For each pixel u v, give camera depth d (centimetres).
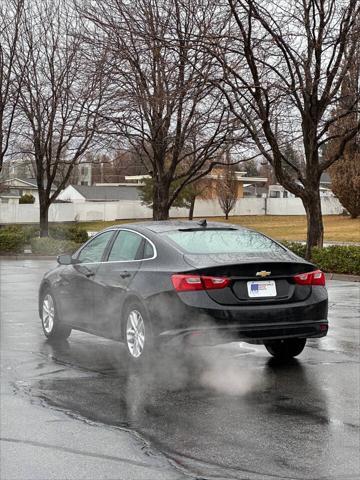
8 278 2214
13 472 540
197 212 7606
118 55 2420
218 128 2620
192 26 2495
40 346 1064
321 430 640
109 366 920
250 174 10606
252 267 841
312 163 2288
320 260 2225
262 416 685
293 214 7775
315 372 872
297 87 2217
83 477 530
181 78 2408
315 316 870
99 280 973
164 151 2795
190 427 652
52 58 3139
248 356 972
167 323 841
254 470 543
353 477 529
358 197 5800
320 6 2161
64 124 3192
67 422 671
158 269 875
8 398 761
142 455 578
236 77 2192
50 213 7400
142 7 2456
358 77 2514
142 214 7606
